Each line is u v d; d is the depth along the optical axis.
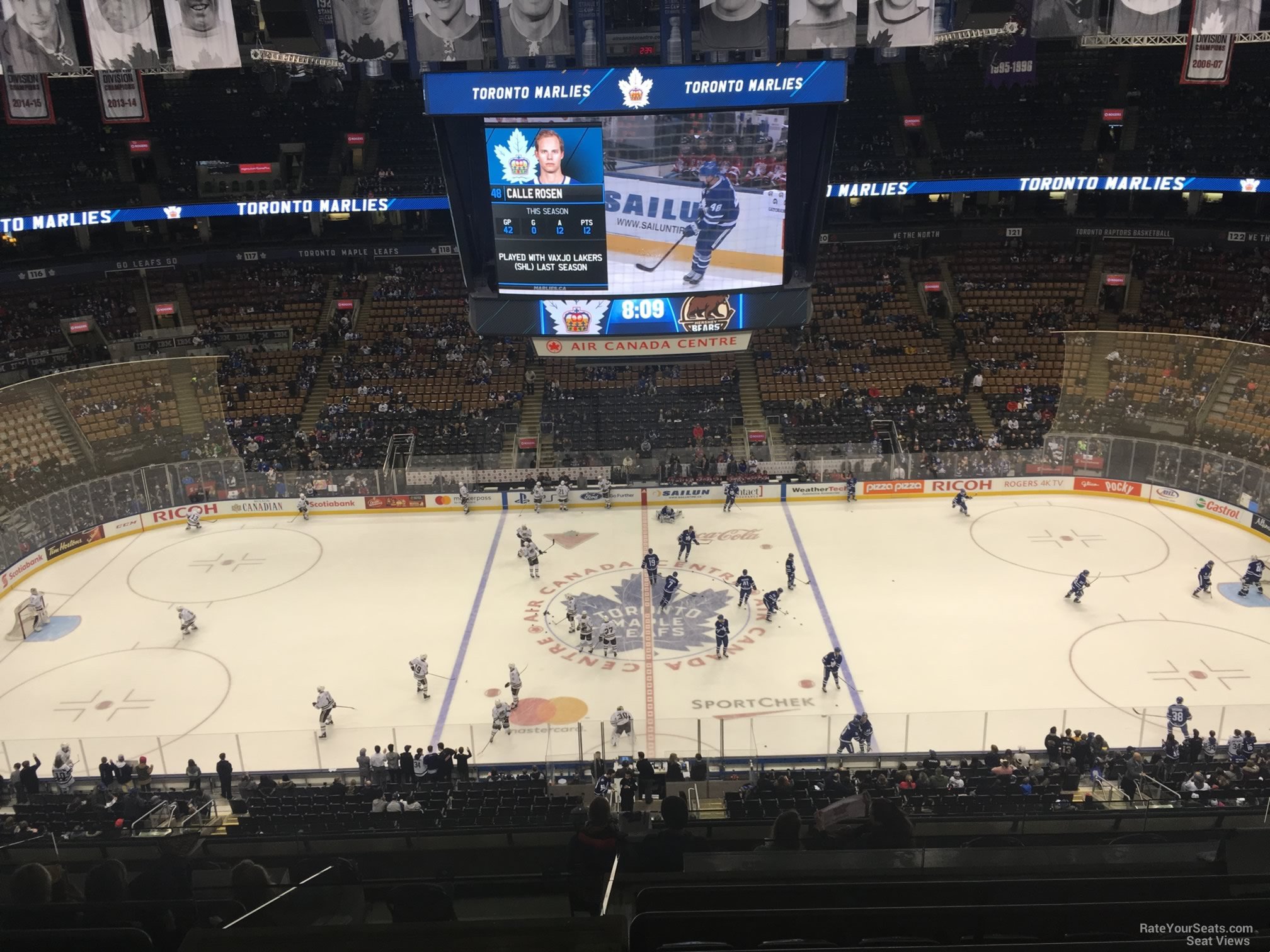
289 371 45.53
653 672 26.97
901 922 3.67
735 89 26.30
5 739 24.61
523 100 26.41
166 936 4.44
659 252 28.56
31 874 5.16
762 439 41.66
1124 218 46.12
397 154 49.50
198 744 23.66
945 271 49.59
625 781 18.44
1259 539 34.47
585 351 29.91
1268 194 45.03
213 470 39.19
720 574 33.09
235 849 11.67
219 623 30.66
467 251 29.34
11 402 38.44
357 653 28.55
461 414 43.00
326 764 22.91
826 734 22.25
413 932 3.61
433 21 29.22
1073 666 26.56
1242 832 6.11
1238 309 44.31
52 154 46.94
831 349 45.84
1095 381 42.00
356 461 40.75
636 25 43.53
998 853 5.99
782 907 4.20
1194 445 39.03
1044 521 36.75
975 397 43.06
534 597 31.80
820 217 28.62
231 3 28.72
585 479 40.31
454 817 17.05
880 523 37.06
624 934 3.58
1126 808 16.50
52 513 35.72
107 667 28.12
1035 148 47.91
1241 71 47.78
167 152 48.81
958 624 29.08
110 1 28.52
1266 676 25.80
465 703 25.73
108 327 46.59
